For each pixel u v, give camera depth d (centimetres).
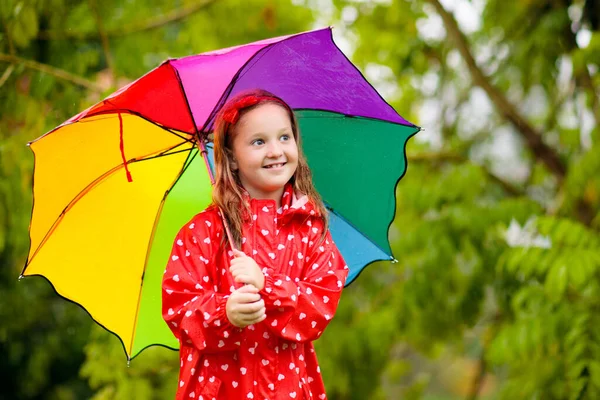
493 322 640
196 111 284
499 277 573
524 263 458
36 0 483
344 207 319
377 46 686
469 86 683
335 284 267
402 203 630
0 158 482
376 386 681
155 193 305
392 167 308
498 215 558
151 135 293
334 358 631
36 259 285
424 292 589
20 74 485
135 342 300
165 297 263
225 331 250
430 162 648
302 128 311
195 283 263
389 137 306
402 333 638
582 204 552
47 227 284
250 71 292
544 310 473
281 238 271
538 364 496
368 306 706
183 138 294
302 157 283
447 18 594
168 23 593
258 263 267
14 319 719
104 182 295
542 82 591
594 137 542
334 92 297
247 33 698
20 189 500
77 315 767
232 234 268
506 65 646
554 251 453
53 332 786
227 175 273
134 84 257
